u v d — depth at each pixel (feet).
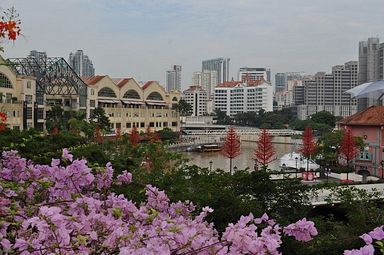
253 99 637.71
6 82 208.54
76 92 263.49
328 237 59.47
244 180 63.87
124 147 91.45
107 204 22.94
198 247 17.43
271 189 63.00
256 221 21.76
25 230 18.85
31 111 220.64
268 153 171.12
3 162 26.27
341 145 156.35
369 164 158.61
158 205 25.13
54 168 23.79
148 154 78.59
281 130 437.17
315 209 82.79
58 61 263.29
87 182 24.16
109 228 19.06
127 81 316.19
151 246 16.16
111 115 295.07
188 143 293.02
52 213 16.65
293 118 569.23
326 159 164.04
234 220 48.55
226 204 51.03
